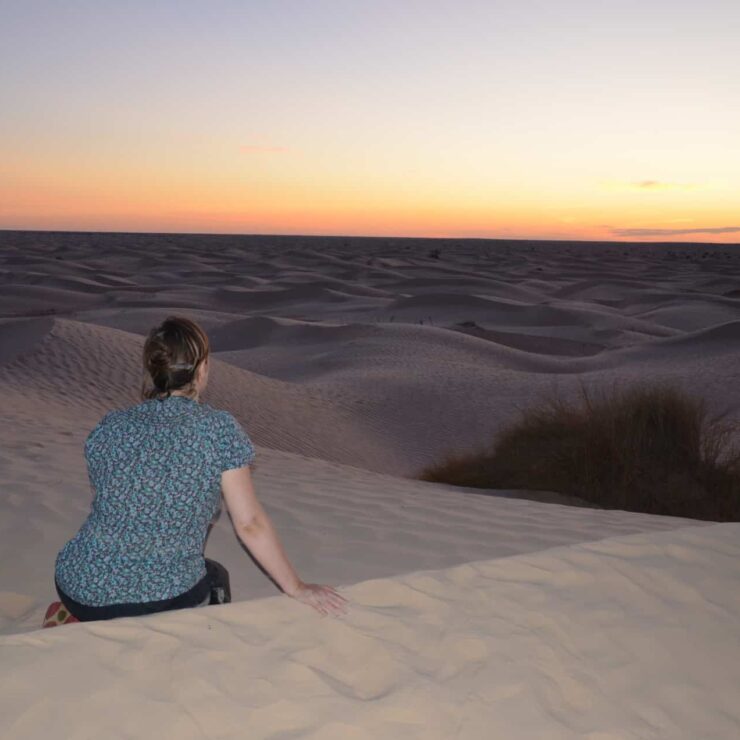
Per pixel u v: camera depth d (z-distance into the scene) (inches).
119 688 94.3
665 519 287.6
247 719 94.1
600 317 2226.9
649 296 3122.5
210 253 6565.0
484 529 234.4
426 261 6146.7
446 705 104.0
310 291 2910.9
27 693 90.8
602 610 135.1
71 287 3041.3
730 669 128.7
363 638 114.0
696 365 1099.3
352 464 639.8
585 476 398.6
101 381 751.1
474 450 609.9
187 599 112.0
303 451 642.2
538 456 428.1
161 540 108.0
